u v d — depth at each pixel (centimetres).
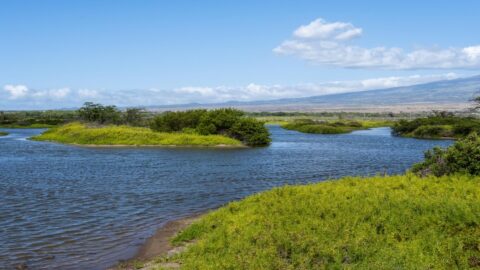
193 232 1908
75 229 2148
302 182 3703
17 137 10200
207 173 4200
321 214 1814
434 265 1288
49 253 1792
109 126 10012
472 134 2608
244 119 8356
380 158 5884
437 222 1616
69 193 3098
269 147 7719
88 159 5541
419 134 10981
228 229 1756
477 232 1511
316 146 7969
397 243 1480
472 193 1973
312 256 1369
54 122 16500
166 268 1429
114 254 1770
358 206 1848
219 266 1336
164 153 6394
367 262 1311
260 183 3612
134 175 4041
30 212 2502
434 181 2317
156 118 9431
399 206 1792
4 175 4053
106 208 2603
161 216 2406
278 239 1512
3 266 1648
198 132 8538
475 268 1290
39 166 4775
